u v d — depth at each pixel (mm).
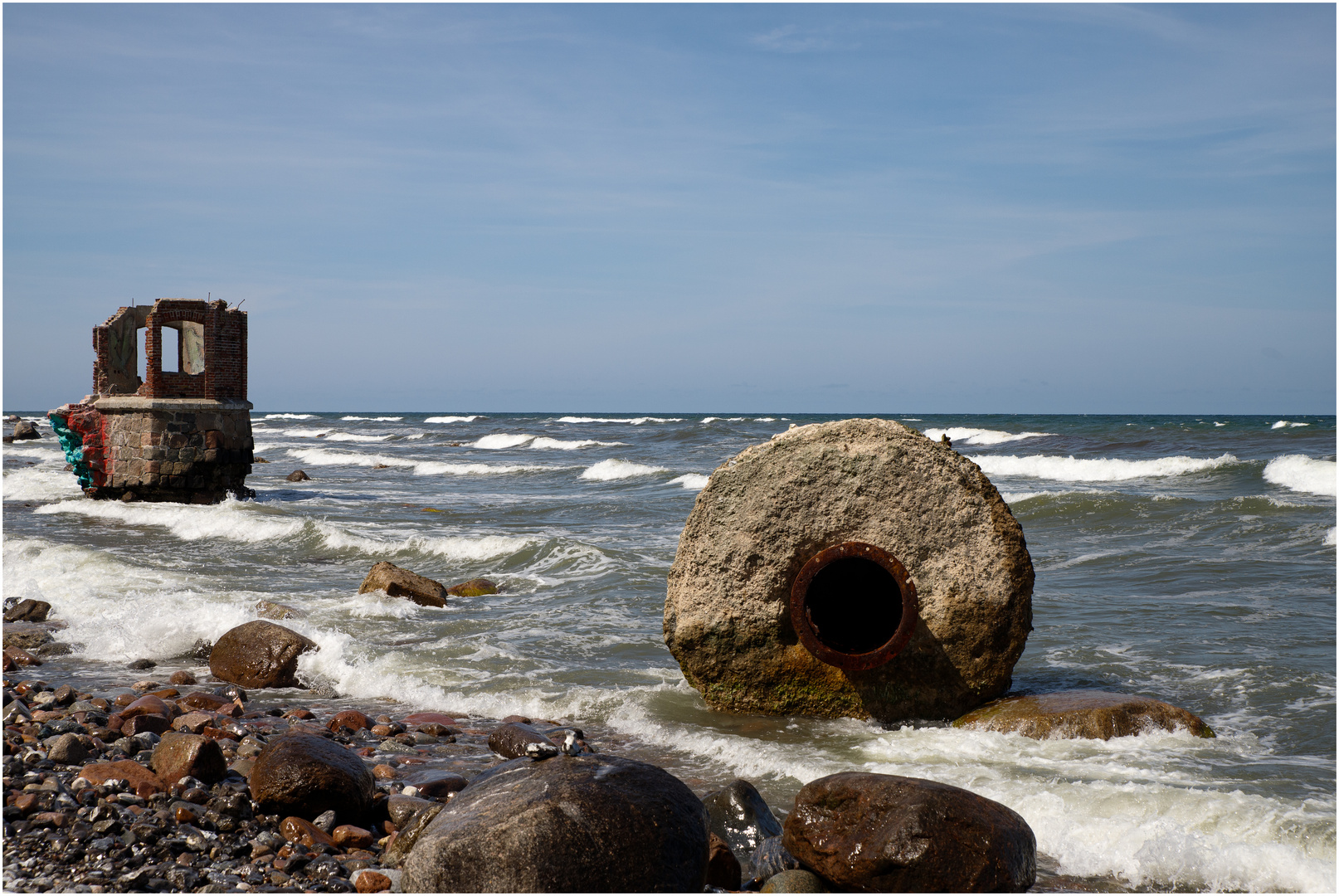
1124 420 106750
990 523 7336
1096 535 17641
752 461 7688
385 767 6508
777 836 5398
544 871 4297
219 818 5508
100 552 15578
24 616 11328
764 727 7488
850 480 7508
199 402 24406
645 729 7500
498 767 5207
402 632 11039
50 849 5102
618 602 12758
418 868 4402
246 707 8336
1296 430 44125
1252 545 15750
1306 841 5137
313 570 15609
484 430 83625
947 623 7344
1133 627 10484
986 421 94938
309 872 4988
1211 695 8039
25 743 6625
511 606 12695
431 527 20594
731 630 7699
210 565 15703
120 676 9242
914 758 6617
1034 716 7086
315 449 55594
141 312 26141
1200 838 5195
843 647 7727
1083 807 5652
